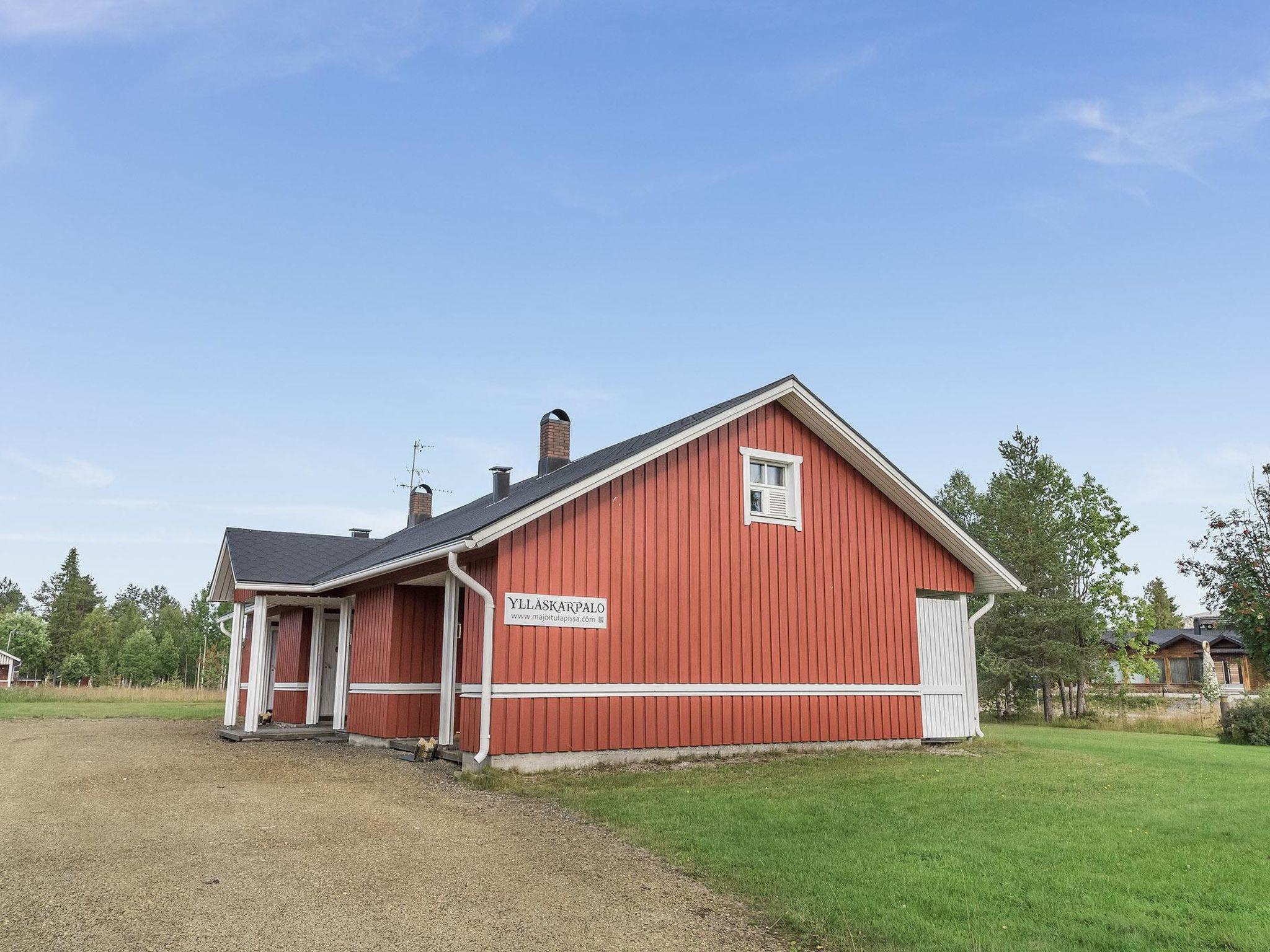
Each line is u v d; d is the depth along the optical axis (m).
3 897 5.63
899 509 16.31
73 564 98.94
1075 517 30.83
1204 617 58.12
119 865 6.40
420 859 6.91
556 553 12.36
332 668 19.91
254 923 5.33
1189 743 17.58
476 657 12.04
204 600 65.69
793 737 14.17
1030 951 5.11
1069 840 7.72
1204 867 6.87
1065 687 31.66
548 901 6.00
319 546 20.56
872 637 15.41
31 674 76.25
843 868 6.77
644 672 12.88
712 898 6.19
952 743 15.90
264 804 8.83
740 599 14.02
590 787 10.47
